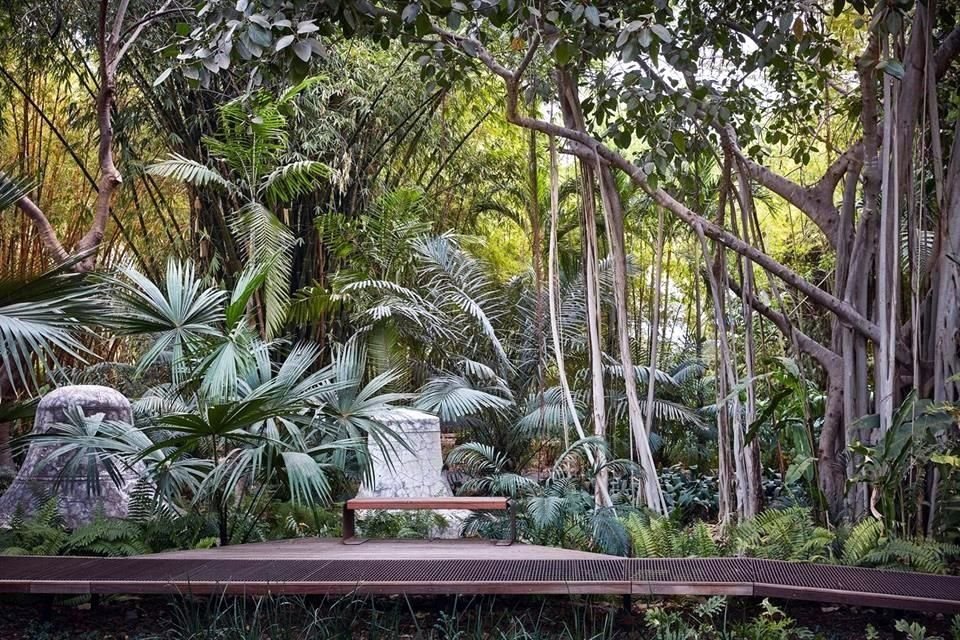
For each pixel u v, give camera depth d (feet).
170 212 32.60
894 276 16.97
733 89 19.43
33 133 33.17
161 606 14.06
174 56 14.65
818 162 34.42
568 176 34.01
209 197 30.27
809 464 18.90
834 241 19.92
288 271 27.27
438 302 30.76
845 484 18.13
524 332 31.32
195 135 30.30
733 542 16.21
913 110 17.16
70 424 17.90
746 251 18.74
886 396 17.11
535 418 27.02
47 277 15.15
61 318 15.05
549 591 11.89
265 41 12.92
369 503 16.30
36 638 12.37
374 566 13.16
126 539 16.15
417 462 23.29
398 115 31.78
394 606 13.39
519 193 35.70
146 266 34.17
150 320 16.61
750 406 19.44
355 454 17.61
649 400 20.15
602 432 19.52
